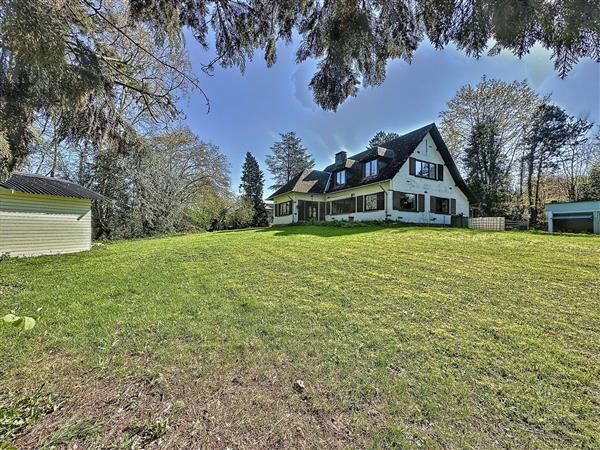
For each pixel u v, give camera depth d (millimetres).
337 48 2059
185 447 1638
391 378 2287
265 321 3410
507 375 2311
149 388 2191
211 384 2234
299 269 5816
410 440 1685
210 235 14297
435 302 3863
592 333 2943
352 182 17344
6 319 1017
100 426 1783
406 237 9445
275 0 2150
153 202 16500
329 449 1629
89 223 10445
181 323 3381
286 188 21078
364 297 4129
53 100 2295
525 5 1353
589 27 1296
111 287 4914
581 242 7637
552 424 1799
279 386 2211
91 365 2502
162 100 3877
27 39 1896
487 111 19109
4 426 1746
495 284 4473
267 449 1632
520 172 20875
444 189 16531
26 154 2629
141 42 3098
